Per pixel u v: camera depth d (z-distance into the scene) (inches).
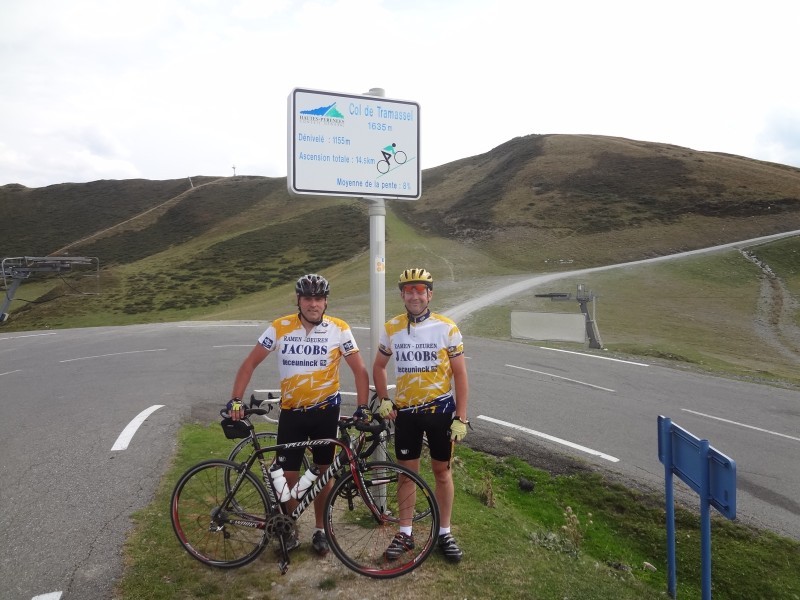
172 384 377.1
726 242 2089.1
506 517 179.0
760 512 218.2
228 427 128.0
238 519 127.3
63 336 701.9
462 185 3526.1
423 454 230.7
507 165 3567.9
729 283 1513.3
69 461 198.2
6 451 215.3
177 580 118.1
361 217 2768.2
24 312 1892.2
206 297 1889.8
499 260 2022.6
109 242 3248.0
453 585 120.8
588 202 2659.9
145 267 2488.9
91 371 433.1
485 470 251.0
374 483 127.3
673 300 1273.4
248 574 121.3
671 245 2086.6
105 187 4389.8
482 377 442.9
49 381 389.7
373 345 151.7
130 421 260.2
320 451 128.7
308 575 121.6
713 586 179.0
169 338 651.5
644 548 200.1
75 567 122.8
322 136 146.1
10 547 132.6
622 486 234.2
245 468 127.3
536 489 236.2
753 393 417.7
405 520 128.3
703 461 126.2
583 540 199.6
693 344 855.7
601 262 1939.0
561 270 1807.3
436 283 1510.8
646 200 2613.2
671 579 143.9
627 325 980.6
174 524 126.1
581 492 234.4
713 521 209.8
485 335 741.3
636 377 462.6
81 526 142.9
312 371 127.1
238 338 644.7
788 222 2267.5
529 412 342.3
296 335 128.0
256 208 3535.9
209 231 3213.6
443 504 131.5
